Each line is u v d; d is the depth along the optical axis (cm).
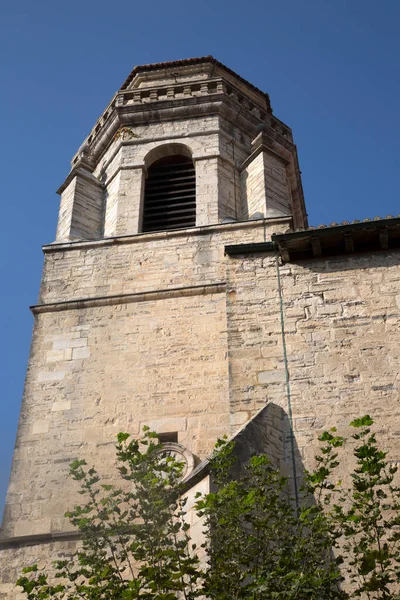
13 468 1602
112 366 1739
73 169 2314
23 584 1177
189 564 1077
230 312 1641
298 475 1373
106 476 1564
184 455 1561
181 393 1669
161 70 2716
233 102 2420
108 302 1859
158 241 1994
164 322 1798
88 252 2005
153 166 2338
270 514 1104
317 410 1450
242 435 1355
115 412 1661
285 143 2464
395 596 1036
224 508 1085
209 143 2305
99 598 1088
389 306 1568
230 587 1021
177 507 1232
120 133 2370
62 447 1622
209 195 2169
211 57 2730
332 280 1639
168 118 2389
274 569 1039
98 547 1159
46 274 1972
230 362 1562
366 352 1509
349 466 1361
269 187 2175
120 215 2152
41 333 1830
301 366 1520
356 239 1658
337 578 1119
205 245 1962
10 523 1522
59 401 1697
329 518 1226
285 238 1658
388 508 1083
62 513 1520
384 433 1391
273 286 1664
